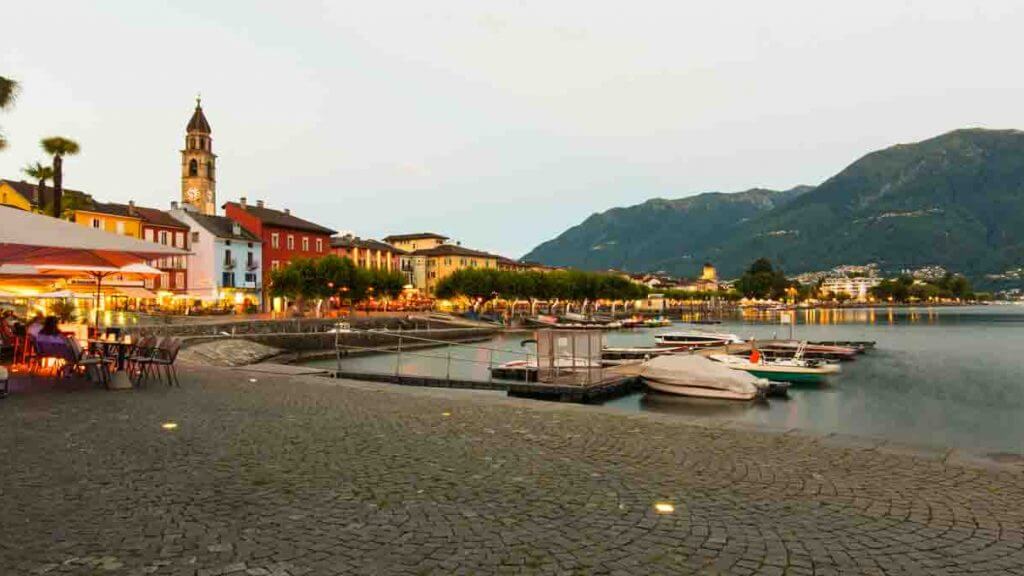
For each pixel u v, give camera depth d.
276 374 17.86
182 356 33.47
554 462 7.81
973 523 5.70
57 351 14.61
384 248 130.00
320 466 7.52
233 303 82.38
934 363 42.75
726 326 103.38
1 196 63.47
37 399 12.41
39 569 4.58
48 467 7.33
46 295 21.70
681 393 25.28
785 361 34.03
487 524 5.60
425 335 65.44
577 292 123.19
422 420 10.58
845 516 5.87
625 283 138.62
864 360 45.00
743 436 9.38
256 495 6.36
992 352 51.00
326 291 74.88
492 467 7.55
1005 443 19.12
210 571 4.57
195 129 105.56
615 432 9.66
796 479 7.09
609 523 5.65
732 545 5.16
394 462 7.75
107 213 70.19
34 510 5.86
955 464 7.75
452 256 139.50
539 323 92.94
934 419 23.20
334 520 5.66
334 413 11.21
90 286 22.06
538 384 22.80
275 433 9.39
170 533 5.31
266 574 4.53
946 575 4.63
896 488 6.75
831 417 23.22
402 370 38.34
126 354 16.30
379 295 91.31
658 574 4.61
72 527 5.43
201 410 11.34
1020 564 4.84
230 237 83.12
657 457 8.09
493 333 78.06
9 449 8.20
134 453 8.05
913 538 5.34
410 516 5.79
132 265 18.30
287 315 77.31
